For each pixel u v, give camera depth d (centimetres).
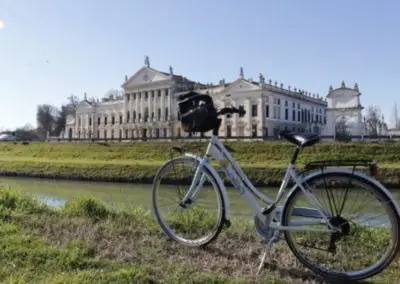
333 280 316
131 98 8844
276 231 338
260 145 3869
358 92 6156
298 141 340
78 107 10062
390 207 301
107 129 9400
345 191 322
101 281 299
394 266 344
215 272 328
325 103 9694
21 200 640
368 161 319
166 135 8094
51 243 404
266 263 351
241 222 489
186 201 415
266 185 2255
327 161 330
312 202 329
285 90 7931
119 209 622
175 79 8144
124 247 395
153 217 555
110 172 3173
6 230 443
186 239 412
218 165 395
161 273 322
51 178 3356
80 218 525
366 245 363
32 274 319
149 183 2920
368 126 7375
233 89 7438
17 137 9356
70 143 5916
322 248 366
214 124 383
